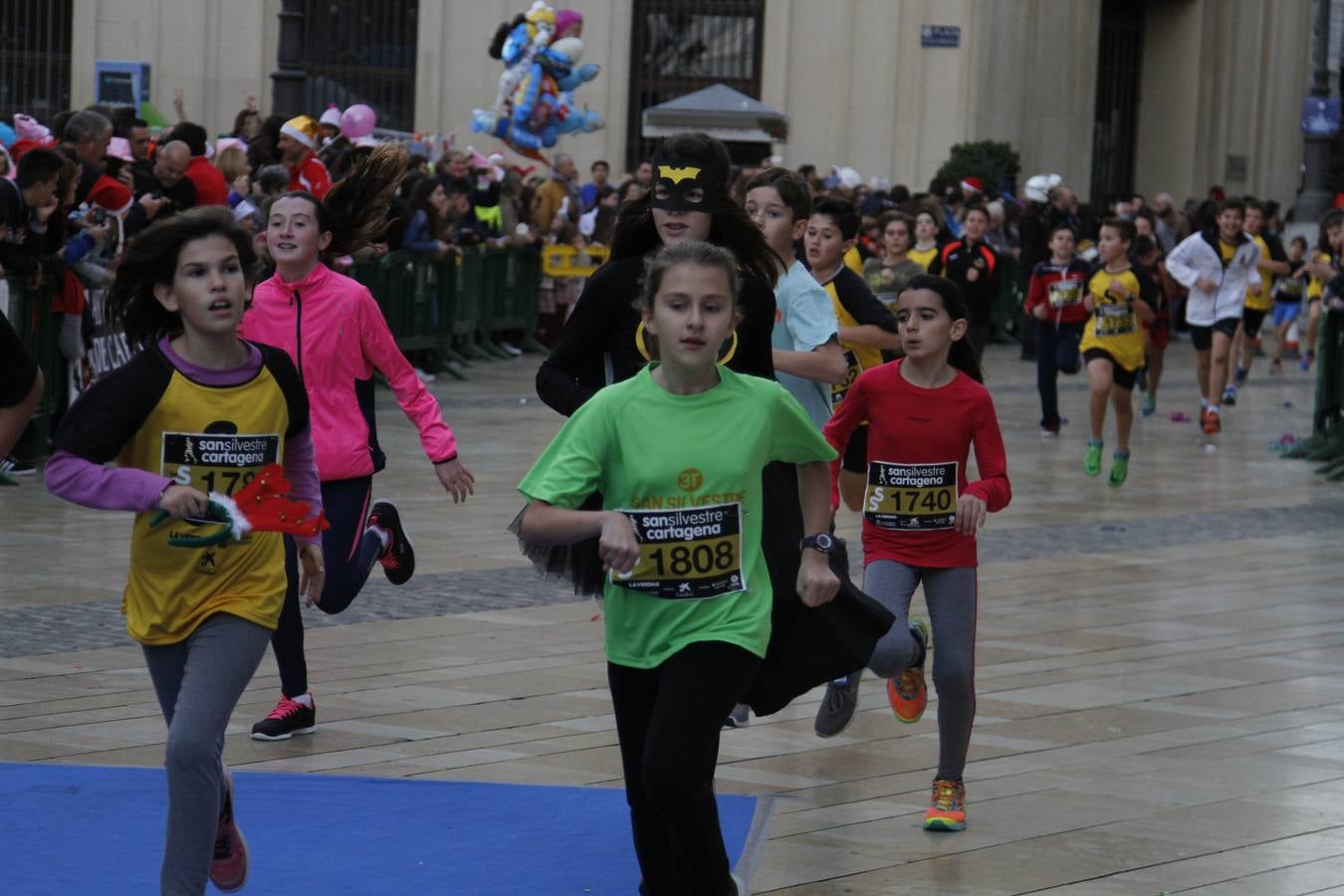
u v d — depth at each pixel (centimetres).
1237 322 2106
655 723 526
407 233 2259
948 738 706
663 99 3941
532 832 677
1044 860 664
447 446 825
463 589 1130
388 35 3900
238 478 566
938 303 720
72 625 991
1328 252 2812
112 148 1738
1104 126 4416
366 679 909
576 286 2869
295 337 805
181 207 1664
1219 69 4438
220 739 546
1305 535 1452
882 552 730
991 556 1316
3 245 1412
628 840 669
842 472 957
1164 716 882
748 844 669
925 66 3859
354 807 703
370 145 1822
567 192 2917
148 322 573
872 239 2672
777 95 3903
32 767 743
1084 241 2944
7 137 1755
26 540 1232
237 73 3816
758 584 545
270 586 567
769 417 546
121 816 683
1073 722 868
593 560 565
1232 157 4519
